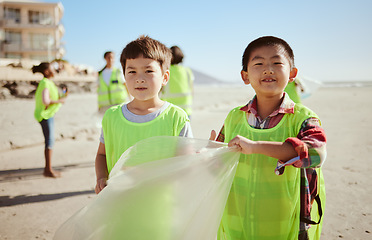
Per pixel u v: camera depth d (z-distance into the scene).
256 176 1.67
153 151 1.60
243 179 1.72
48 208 3.82
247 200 1.69
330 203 3.74
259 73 1.64
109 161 2.01
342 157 5.66
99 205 1.53
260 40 1.69
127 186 1.52
